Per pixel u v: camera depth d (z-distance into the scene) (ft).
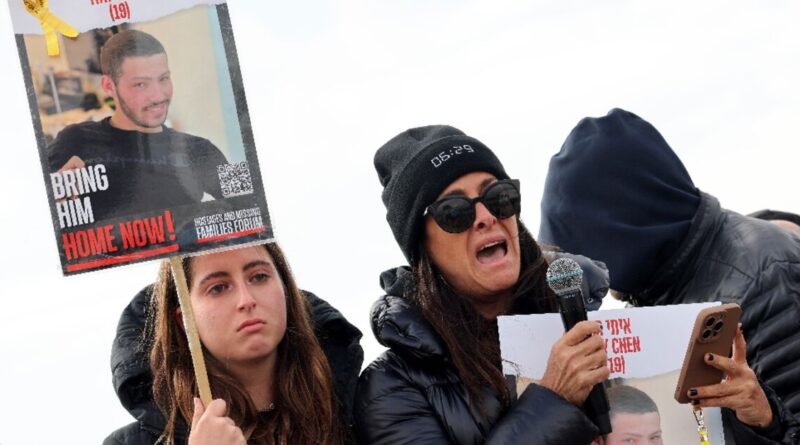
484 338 12.35
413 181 12.37
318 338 13.00
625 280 14.25
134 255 11.19
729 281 13.65
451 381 12.04
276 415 12.16
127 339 12.66
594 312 11.68
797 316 13.05
